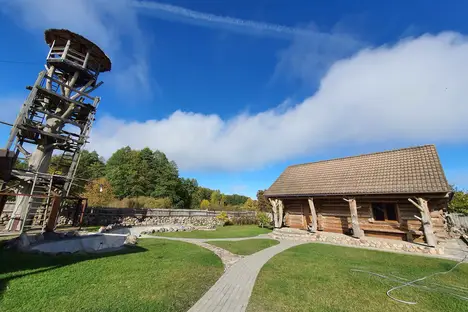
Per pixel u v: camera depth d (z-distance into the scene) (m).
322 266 8.05
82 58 17.20
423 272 7.48
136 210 20.50
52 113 14.98
